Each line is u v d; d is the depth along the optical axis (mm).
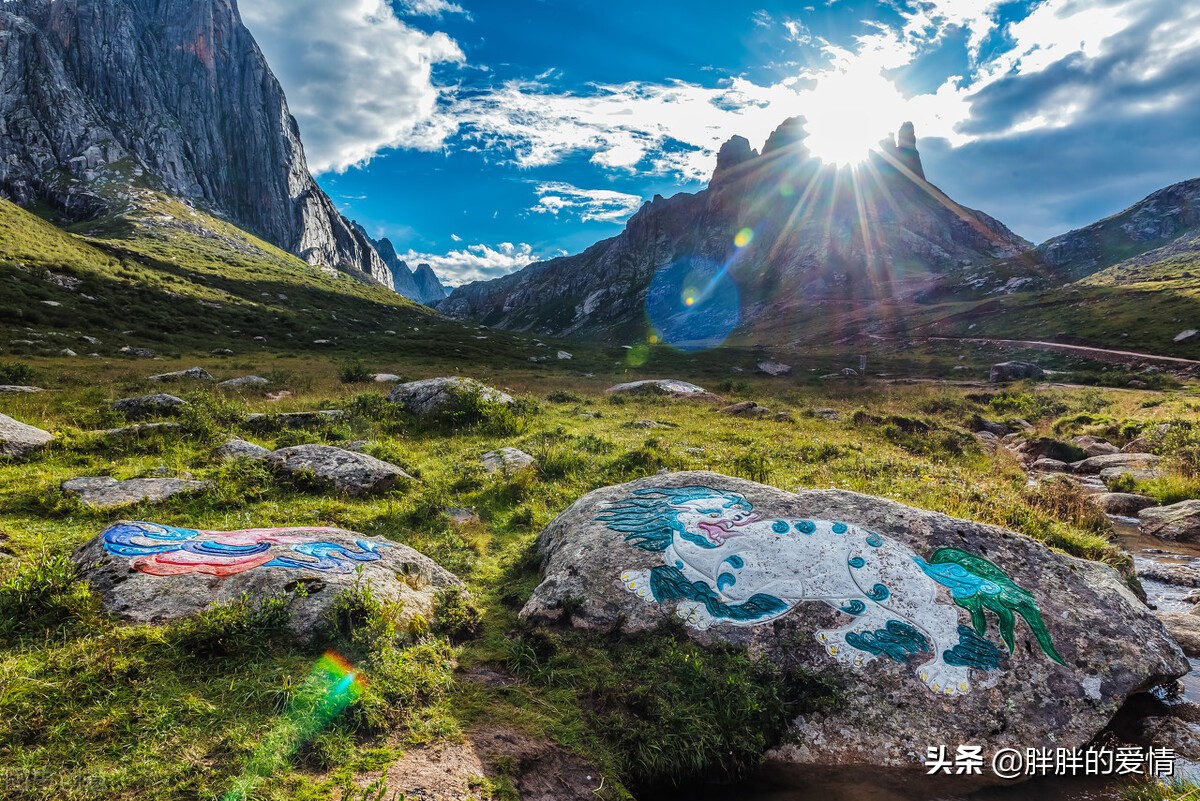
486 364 52031
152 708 4363
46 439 11648
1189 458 16672
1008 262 163000
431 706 4984
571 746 4891
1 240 54719
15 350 33000
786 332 133875
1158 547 11633
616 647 5949
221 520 8766
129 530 6621
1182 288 81250
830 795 4941
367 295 109562
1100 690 5613
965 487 12797
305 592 5691
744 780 5062
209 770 3885
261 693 4586
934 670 5660
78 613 5266
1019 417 30656
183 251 91875
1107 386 47719
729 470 13305
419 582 6750
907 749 5246
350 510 9727
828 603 6121
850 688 5570
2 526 7852
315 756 4184
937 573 6363
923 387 43031
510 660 5855
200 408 14367
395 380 28750
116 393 19766
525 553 8312
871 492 12125
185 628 5152
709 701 5297
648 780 4914
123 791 3678
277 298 75500
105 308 47938
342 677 4895
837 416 22953
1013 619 6000
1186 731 5582
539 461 13383
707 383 41188
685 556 6680
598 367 55156
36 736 4031
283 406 18469
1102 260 161625
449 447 15086
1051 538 10031
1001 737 5328
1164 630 6281
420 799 3922
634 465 13492
